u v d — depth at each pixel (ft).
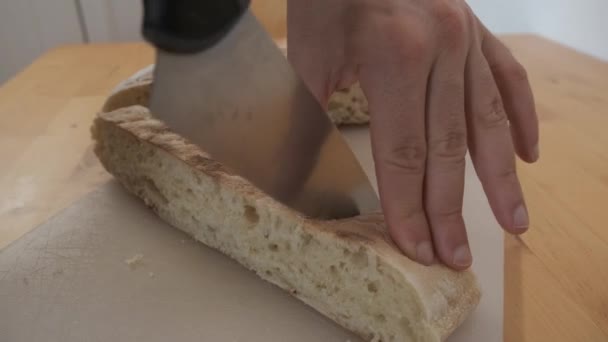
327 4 1.28
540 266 1.36
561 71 2.28
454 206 1.20
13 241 1.41
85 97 2.00
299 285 1.31
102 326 1.26
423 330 1.18
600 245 1.41
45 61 2.36
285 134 1.24
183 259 1.39
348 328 1.27
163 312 1.28
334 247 1.25
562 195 1.56
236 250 1.38
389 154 1.17
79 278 1.34
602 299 1.29
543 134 1.79
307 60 1.35
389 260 1.20
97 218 1.47
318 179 1.28
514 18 2.87
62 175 1.61
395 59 1.15
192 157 1.42
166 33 1.10
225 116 1.19
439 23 1.16
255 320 1.27
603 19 2.37
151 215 1.50
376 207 1.32
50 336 1.24
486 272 1.34
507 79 1.30
